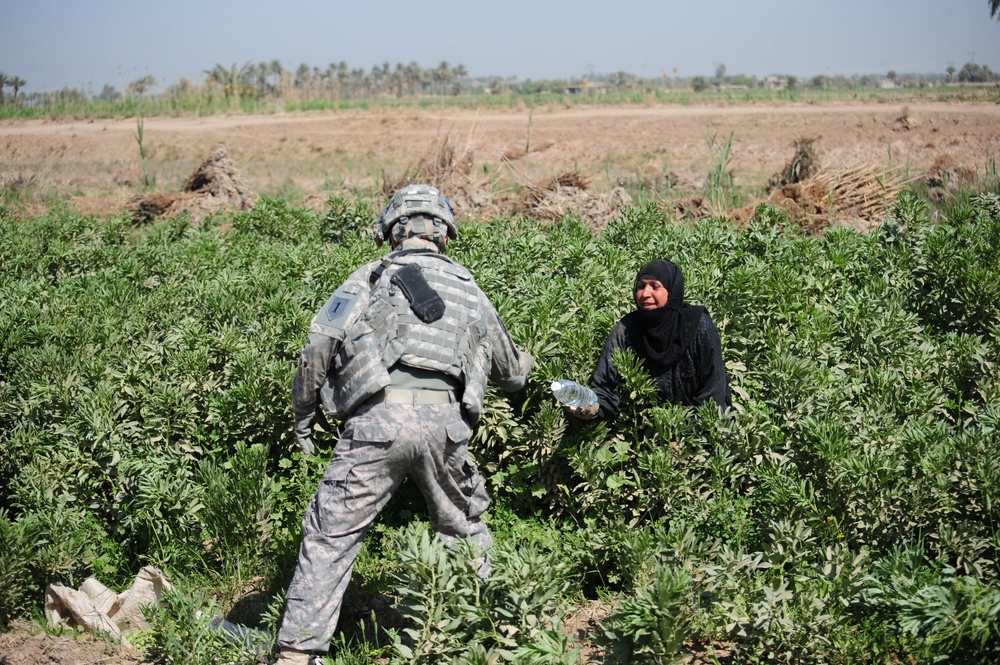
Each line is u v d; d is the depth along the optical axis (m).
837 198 13.68
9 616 4.69
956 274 7.14
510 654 3.74
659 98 50.28
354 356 4.01
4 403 5.88
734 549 4.46
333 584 3.99
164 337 6.99
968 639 3.53
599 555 4.76
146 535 5.20
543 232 11.74
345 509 3.98
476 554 4.17
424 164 15.84
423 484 4.15
